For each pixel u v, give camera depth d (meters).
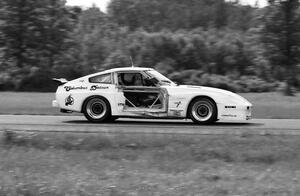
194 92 29.25
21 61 95.50
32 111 38.94
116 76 30.45
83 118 33.78
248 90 100.25
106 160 18.08
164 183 14.31
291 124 29.81
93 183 14.32
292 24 77.06
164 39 109.19
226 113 29.00
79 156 18.70
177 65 109.38
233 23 163.88
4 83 95.00
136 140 21.11
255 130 25.30
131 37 116.25
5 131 22.58
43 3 96.81
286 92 78.88
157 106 29.81
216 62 109.69
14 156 18.53
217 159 18.22
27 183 14.20
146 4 190.75
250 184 14.14
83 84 30.88
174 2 190.25
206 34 116.06
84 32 120.50
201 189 13.60
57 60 98.38
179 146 20.03
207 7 178.62
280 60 78.38
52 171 16.23
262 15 79.06
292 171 16.09
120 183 14.30
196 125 29.09
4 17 94.38
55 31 97.12
